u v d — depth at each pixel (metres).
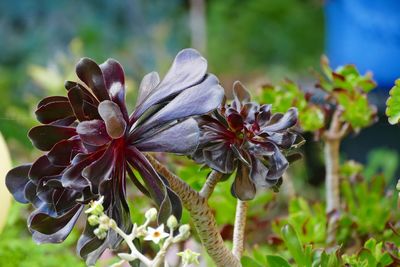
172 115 0.63
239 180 0.68
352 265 0.76
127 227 0.65
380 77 2.34
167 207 0.62
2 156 0.80
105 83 0.65
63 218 0.65
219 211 0.96
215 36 4.89
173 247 0.95
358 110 0.97
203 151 0.67
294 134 0.67
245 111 0.69
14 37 4.53
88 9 4.66
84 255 0.64
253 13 5.07
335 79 0.97
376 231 0.96
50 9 4.67
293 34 5.08
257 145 0.67
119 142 0.63
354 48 2.40
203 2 3.49
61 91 1.79
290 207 0.99
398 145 1.85
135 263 0.65
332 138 1.00
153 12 4.96
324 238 0.94
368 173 1.44
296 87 1.00
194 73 0.65
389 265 0.78
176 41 4.78
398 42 2.29
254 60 4.91
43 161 0.64
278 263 0.77
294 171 1.47
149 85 0.68
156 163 0.65
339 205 1.01
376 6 2.30
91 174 0.61
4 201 0.79
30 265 1.01
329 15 2.59
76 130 0.63
